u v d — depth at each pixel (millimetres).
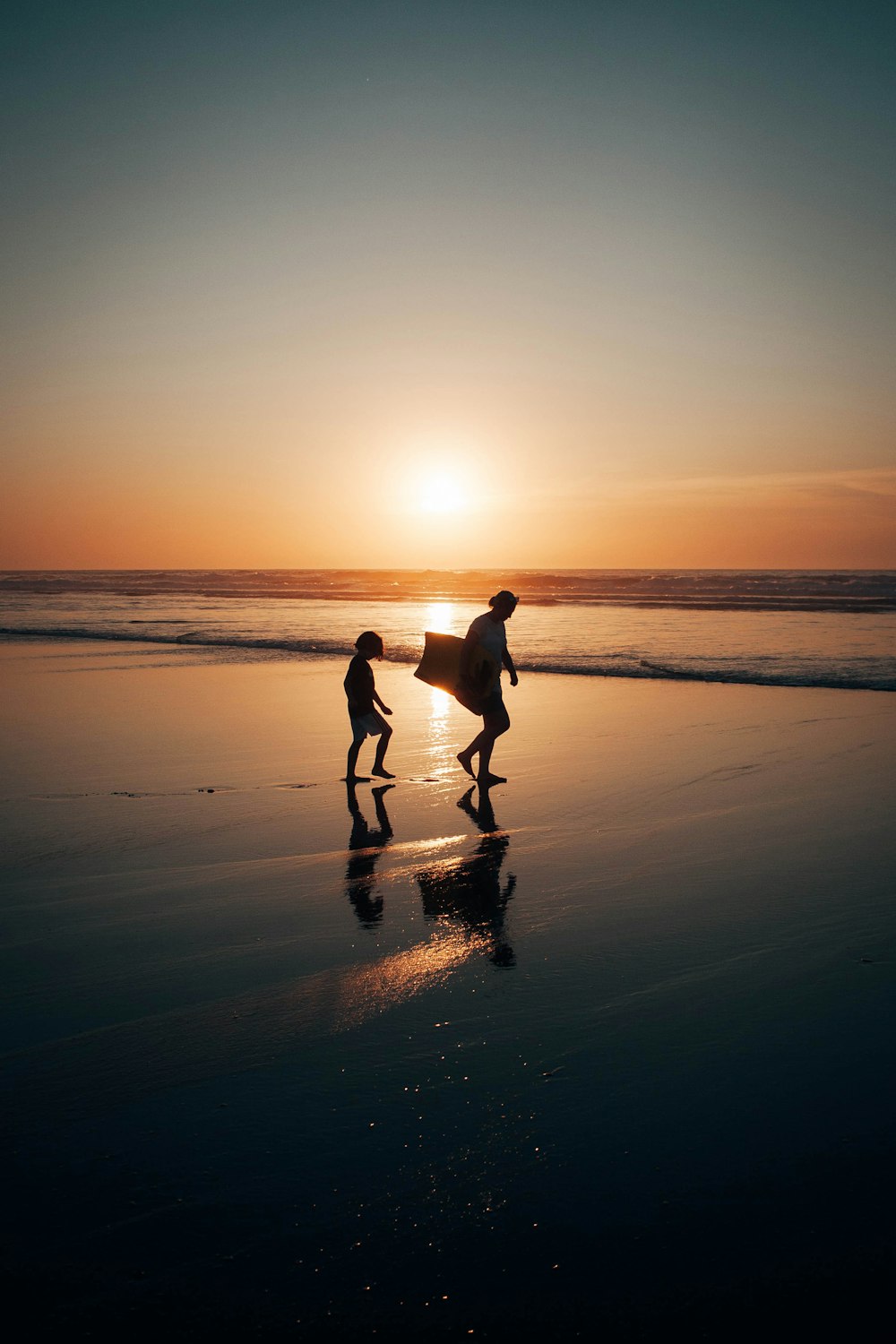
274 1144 2877
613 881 5516
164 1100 3137
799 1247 2396
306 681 16141
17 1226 2525
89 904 5262
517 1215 2539
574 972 4164
